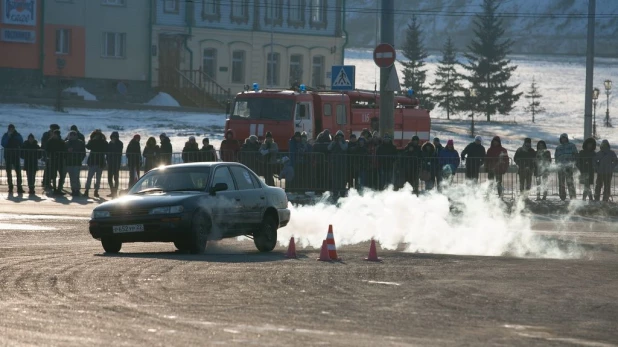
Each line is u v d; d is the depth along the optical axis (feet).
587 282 80.79
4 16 378.94
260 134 220.64
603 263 95.61
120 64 407.85
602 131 544.62
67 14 394.52
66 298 68.03
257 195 108.47
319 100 225.76
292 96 219.41
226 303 66.90
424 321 61.26
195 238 99.04
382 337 55.52
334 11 463.83
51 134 186.19
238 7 437.17
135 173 191.42
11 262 88.38
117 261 89.92
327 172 175.83
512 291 74.84
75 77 397.60
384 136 173.68
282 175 176.04
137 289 72.49
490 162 174.81
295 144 178.50
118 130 331.57
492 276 83.61
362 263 91.91
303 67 455.22
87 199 176.45
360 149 179.42
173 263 88.74
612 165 170.09
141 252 103.30
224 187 103.14
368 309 65.41
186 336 54.90
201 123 365.81
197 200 99.96
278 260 93.81
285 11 449.89
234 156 185.37
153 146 187.52
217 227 102.06
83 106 377.91
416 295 72.02
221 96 425.69
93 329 56.70
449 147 177.58
